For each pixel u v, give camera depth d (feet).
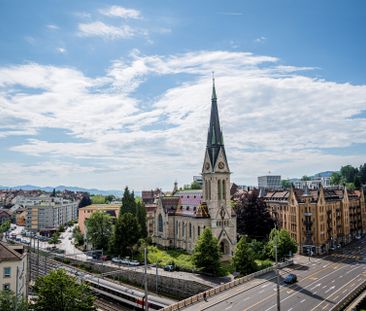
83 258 421.18
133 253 407.64
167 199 470.80
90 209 638.94
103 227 446.60
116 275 349.41
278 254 357.00
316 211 426.51
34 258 437.58
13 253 211.20
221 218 392.06
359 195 577.43
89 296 186.70
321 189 441.27
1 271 202.39
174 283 298.35
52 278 178.29
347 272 311.47
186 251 417.28
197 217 394.32
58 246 531.09
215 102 409.08
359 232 559.38
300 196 458.09
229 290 256.73
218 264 311.27
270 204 516.73
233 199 644.69
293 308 215.31
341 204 497.87
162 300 248.32
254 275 297.33
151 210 580.71
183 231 430.61
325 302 226.79
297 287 262.88
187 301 225.97
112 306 272.92
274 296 239.91
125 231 407.23
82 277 285.64
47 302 173.47
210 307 218.59
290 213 456.86
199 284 279.69
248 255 308.81
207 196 402.31
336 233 472.85
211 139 402.11
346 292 248.52
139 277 327.67
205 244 315.17
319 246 421.59
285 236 361.71
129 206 493.36
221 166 396.98
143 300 252.83
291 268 332.60
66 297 175.73
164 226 453.99
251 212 460.55
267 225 454.81
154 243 479.82
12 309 164.35
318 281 280.31
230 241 393.29
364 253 416.05
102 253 406.62
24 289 228.84
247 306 219.41
